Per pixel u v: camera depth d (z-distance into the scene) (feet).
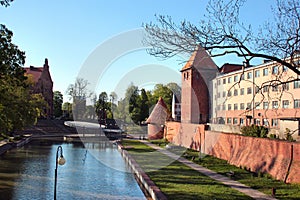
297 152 49.44
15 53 61.87
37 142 144.97
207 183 48.85
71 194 49.39
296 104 112.88
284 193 42.29
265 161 56.49
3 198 47.44
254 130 70.59
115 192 49.21
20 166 76.89
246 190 44.34
